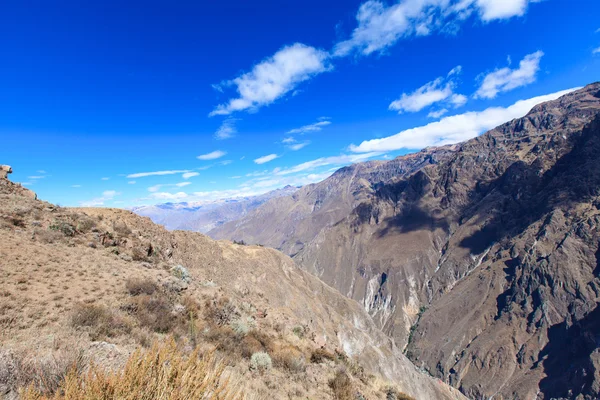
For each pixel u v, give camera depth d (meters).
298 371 14.40
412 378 97.19
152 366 5.41
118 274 18.00
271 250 113.81
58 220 23.75
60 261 17.39
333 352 22.80
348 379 15.67
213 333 14.48
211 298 19.77
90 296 13.62
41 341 8.58
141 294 15.55
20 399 5.15
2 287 12.30
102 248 23.61
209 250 66.25
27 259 16.03
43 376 5.78
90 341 9.39
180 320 14.39
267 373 12.66
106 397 4.98
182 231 66.12
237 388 9.00
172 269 24.22
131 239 28.94
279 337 19.97
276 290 75.88
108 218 34.53
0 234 18.22
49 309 11.27
